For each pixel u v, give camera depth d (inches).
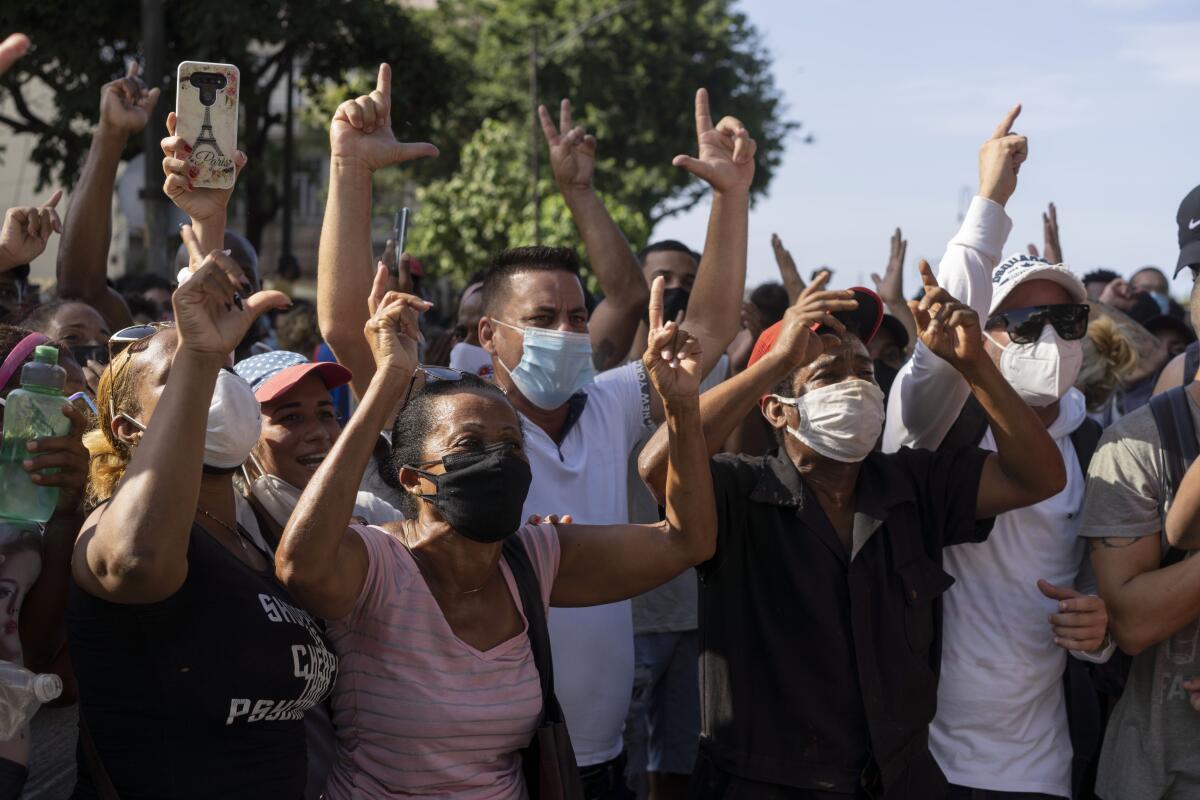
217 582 102.3
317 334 333.4
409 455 115.3
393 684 111.0
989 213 151.0
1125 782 140.5
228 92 122.5
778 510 135.0
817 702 130.6
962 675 143.2
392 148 145.7
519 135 1392.7
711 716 135.6
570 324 156.3
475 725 111.2
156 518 94.3
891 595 133.3
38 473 108.5
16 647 105.8
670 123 1529.3
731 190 165.9
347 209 143.6
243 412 105.9
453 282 1091.9
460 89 1107.9
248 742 103.3
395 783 110.9
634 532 125.4
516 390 159.9
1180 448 139.3
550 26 1513.3
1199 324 146.6
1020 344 148.7
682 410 119.7
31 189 1152.8
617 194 1455.5
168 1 914.1
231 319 98.0
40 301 200.4
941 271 151.9
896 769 129.4
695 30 1536.7
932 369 147.3
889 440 159.8
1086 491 144.3
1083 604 137.6
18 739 102.3
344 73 1024.2
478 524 111.2
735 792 132.6
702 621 138.1
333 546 105.2
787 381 136.1
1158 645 139.5
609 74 1515.7
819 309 127.7
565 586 125.4
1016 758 141.9
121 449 108.2
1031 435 135.0
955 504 138.8
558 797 113.1
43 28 901.8
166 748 100.6
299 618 107.6
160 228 523.5
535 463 155.3
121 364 107.9
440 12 1576.0
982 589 145.2
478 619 115.6
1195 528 135.4
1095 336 207.0
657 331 119.2
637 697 198.1
